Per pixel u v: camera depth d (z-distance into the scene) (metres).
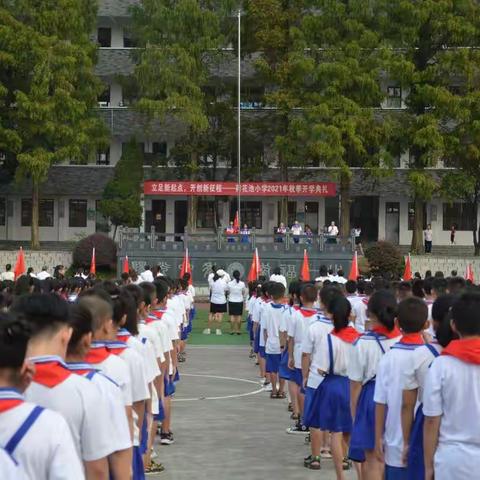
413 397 7.88
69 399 5.38
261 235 48.22
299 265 47.84
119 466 5.63
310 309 14.06
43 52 49.06
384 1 50.56
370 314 9.36
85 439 5.43
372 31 50.72
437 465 6.64
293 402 14.90
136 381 8.10
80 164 62.81
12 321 4.48
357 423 9.30
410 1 49.81
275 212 63.50
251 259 47.81
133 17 54.97
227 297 33.66
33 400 5.33
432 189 49.94
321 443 12.60
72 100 49.72
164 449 13.42
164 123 55.12
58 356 5.45
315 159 55.78
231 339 31.12
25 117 49.41
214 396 19.02
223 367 24.06
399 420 7.93
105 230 62.34
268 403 18.05
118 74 56.97
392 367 7.98
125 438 5.65
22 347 4.45
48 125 48.97
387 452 8.03
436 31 50.38
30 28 49.81
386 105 60.31
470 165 52.22
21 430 4.35
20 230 62.66
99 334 7.24
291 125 51.19
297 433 14.76
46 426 4.39
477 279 51.62
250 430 15.05
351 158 53.91
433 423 6.70
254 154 58.25
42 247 57.62
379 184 58.47
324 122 49.66
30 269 25.67
